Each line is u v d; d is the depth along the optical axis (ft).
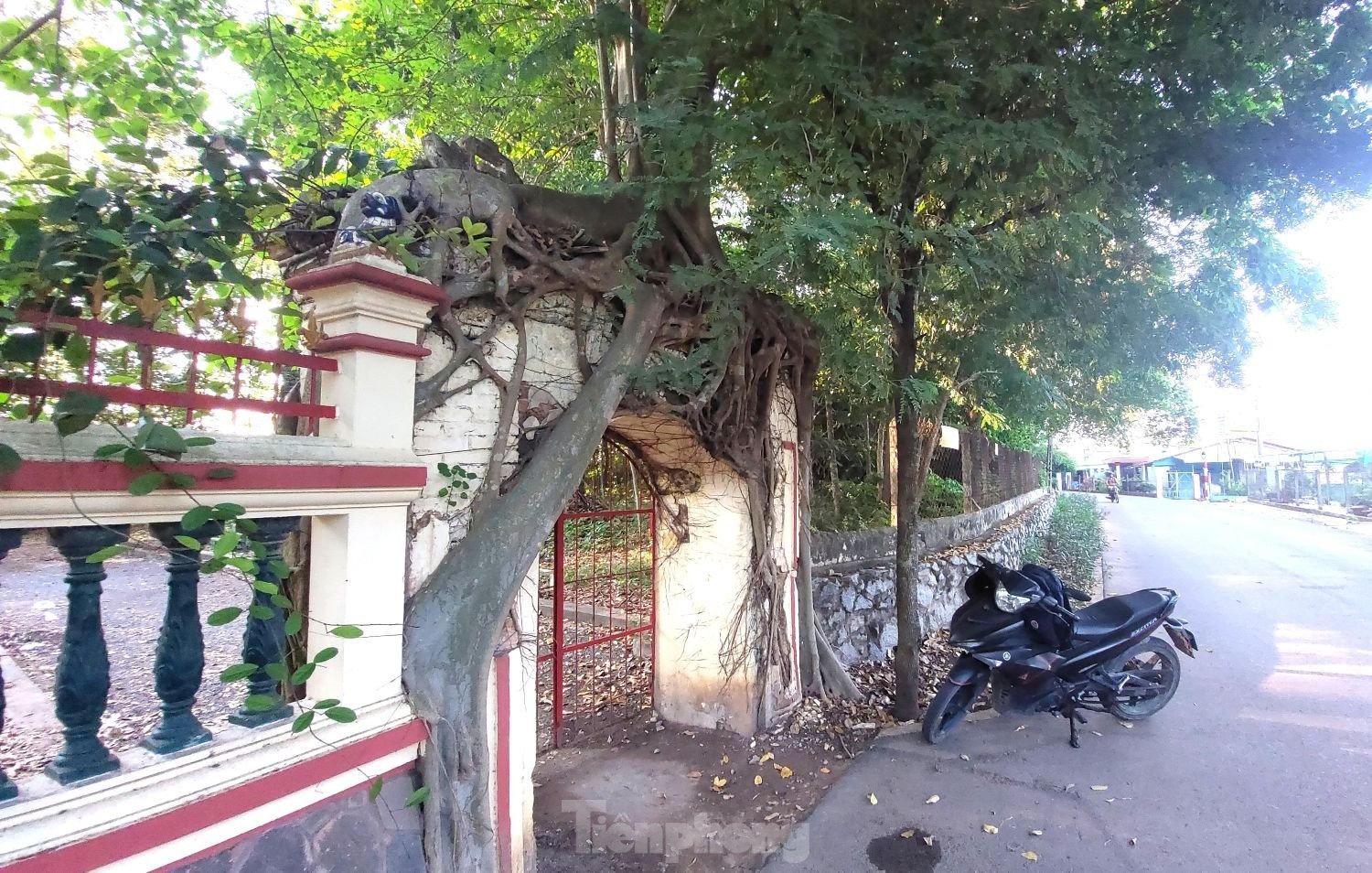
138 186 6.61
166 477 5.46
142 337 5.68
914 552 17.20
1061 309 15.87
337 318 7.45
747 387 14.99
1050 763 14.12
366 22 16.02
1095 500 114.62
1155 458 177.99
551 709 17.54
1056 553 42.98
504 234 9.44
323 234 8.39
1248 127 14.12
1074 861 10.72
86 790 5.17
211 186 6.79
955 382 19.02
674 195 11.03
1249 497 114.52
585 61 15.67
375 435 7.42
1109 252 16.10
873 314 15.98
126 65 9.02
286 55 12.91
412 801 7.38
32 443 4.98
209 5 10.58
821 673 18.53
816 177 11.11
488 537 8.74
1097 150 13.20
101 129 8.39
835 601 20.72
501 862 9.06
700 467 16.33
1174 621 16.49
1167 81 14.01
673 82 11.58
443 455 8.73
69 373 5.78
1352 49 12.82
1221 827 11.52
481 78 12.92
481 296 9.34
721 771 14.34
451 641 8.02
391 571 7.58
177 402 5.78
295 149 12.82
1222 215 14.93
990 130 11.91
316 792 6.70
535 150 16.93
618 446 16.71
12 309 4.96
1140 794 12.72
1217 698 17.47
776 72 12.12
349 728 7.02
